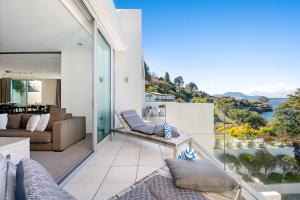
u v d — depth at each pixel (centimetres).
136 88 607
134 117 488
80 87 592
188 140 369
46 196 79
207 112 405
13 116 441
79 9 318
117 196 153
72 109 591
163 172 188
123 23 607
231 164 305
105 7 311
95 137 371
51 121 399
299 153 252
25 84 1316
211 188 154
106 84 496
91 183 245
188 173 160
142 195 144
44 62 770
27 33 443
